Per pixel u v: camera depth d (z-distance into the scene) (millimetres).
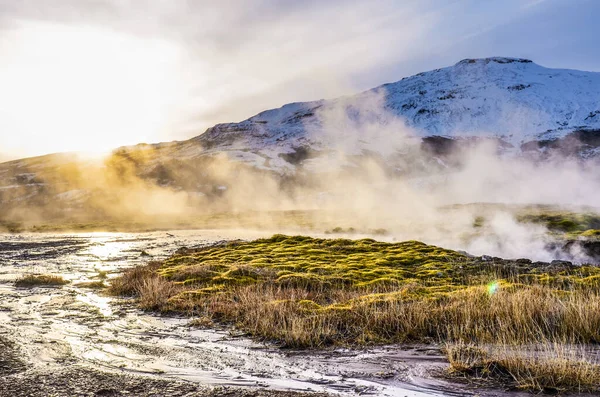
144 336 14984
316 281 23609
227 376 10953
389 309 15883
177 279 25672
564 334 12969
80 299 22172
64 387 10102
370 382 10477
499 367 10969
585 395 9398
